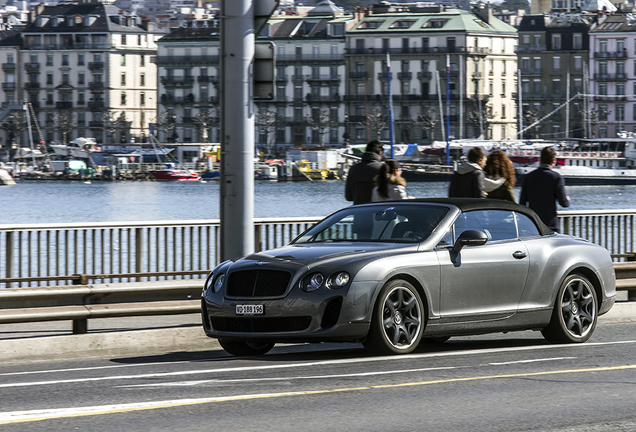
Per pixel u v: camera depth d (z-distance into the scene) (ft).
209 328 60.34
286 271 57.52
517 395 46.83
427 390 48.03
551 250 66.49
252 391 47.80
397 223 63.10
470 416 41.96
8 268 86.38
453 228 62.64
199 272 86.84
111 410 43.27
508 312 63.77
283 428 39.52
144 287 68.18
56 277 78.74
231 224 72.18
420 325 59.77
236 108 71.61
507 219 65.98
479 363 56.90
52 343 63.41
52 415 42.19
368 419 41.29
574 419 41.45
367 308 57.16
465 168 77.51
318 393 47.19
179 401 45.16
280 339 57.36
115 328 70.90
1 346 61.82
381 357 58.54
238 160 71.97
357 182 83.51
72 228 89.61
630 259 92.58
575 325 67.41
